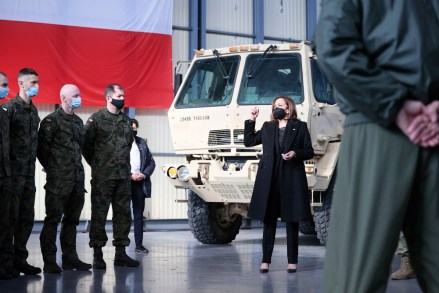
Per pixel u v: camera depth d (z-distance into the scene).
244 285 5.98
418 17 1.98
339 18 1.98
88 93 14.08
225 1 16.14
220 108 9.17
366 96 1.90
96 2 14.17
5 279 6.26
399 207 1.94
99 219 7.07
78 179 6.83
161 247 9.84
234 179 8.98
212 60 9.52
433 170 1.95
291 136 6.66
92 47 14.11
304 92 8.84
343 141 2.04
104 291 5.62
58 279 6.32
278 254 8.79
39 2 13.69
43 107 13.93
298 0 17.14
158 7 14.65
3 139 6.00
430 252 2.00
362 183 1.97
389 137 1.95
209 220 10.06
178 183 9.52
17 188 6.29
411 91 1.94
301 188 6.67
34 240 11.38
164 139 15.05
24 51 13.54
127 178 7.20
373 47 1.99
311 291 5.65
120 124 7.13
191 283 6.10
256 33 16.36
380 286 1.97
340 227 2.01
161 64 14.72
